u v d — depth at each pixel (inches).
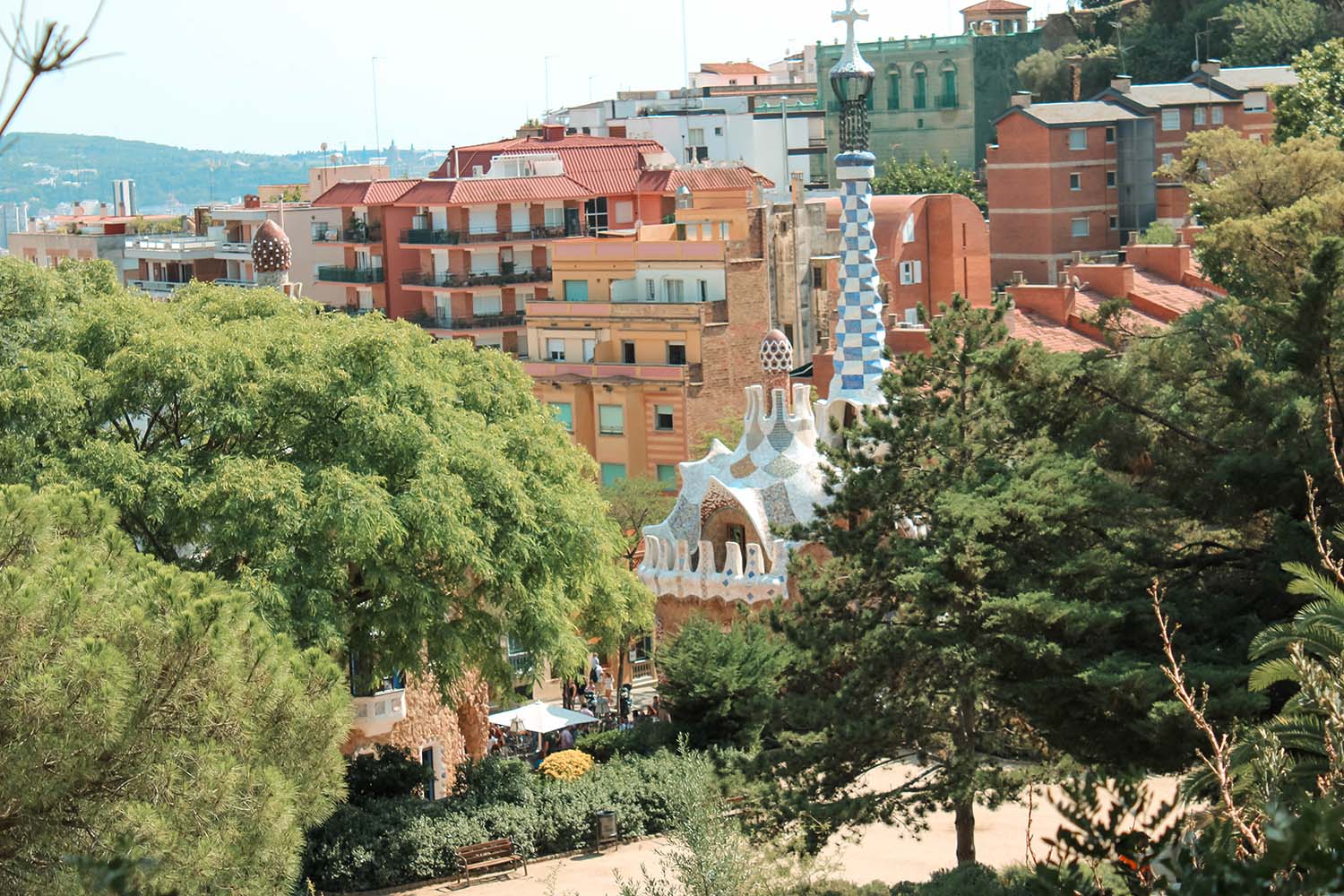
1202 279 4146.2
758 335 4458.7
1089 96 7165.4
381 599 2175.2
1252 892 575.8
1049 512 1644.9
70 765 1315.2
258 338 2245.3
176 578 1553.9
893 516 1888.5
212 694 1430.9
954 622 1771.7
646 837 2251.5
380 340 2260.1
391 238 5944.9
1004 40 7406.5
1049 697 1574.8
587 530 2354.8
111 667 1334.9
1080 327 3713.1
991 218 6038.4
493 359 2559.1
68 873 1278.3
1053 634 1592.0
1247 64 6732.3
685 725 2450.8
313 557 2091.5
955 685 1824.6
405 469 2209.6
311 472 2139.5
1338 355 1620.3
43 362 2167.8
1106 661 1494.8
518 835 2172.7
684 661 2460.6
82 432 2162.9
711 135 7303.2
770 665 2449.6
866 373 2923.2
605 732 2527.1
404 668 2177.7
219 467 2097.7
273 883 1467.8
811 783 1840.6
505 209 5777.6
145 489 2094.0
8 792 1307.8
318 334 2294.5
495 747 2564.0
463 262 5753.0
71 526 1606.8
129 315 2314.2
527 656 2324.1
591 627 2512.3
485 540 2235.5
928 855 2036.2
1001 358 1761.8
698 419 4323.3
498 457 2298.2
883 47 7583.7
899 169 6791.3
